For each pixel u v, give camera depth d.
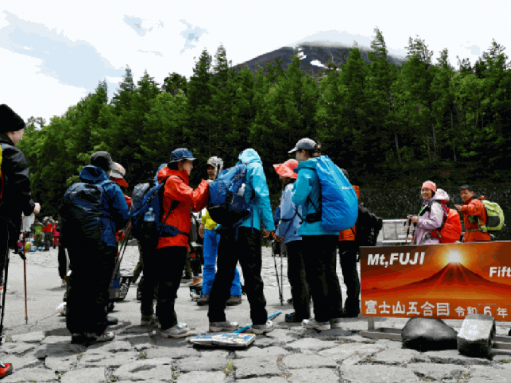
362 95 42.50
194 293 6.80
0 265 3.02
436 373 2.77
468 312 3.49
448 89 44.94
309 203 4.04
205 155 44.59
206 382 2.77
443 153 45.66
